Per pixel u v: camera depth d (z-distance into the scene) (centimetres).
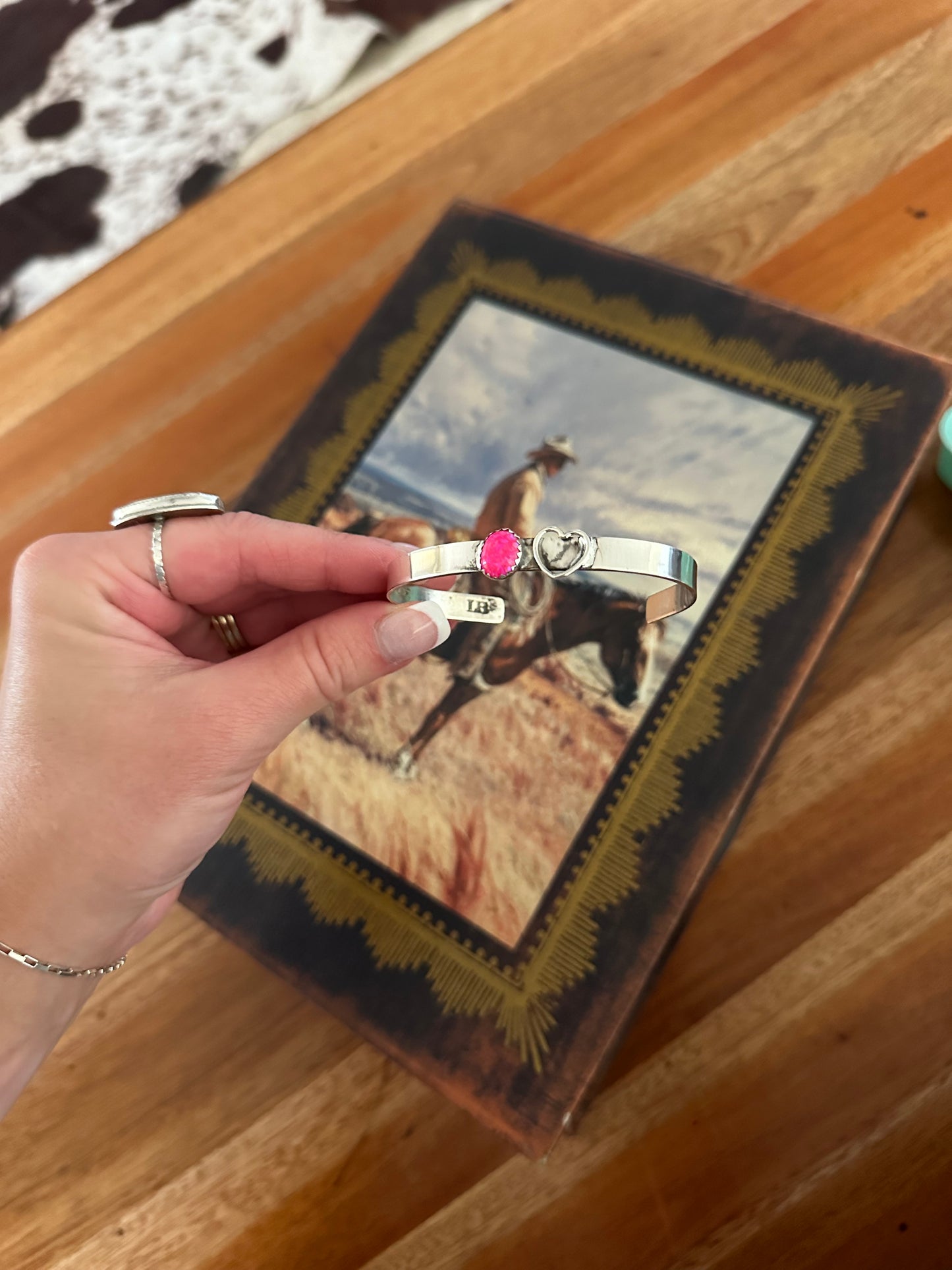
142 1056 59
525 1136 53
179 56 90
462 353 74
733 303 69
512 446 70
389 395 74
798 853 57
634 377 70
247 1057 58
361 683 50
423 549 52
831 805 57
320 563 54
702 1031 54
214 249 84
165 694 47
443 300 76
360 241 81
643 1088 54
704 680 60
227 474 76
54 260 85
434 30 86
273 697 47
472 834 60
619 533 65
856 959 54
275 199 84
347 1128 56
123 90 90
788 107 76
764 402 66
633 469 67
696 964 56
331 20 88
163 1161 57
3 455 80
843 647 61
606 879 57
